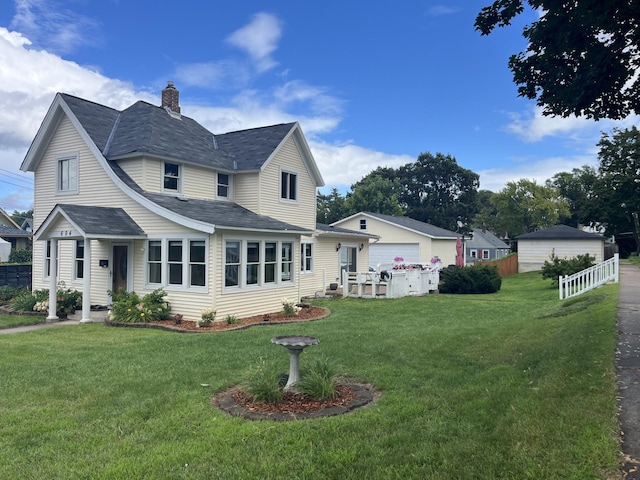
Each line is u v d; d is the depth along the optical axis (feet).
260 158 58.13
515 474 11.75
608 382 17.46
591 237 110.11
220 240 43.29
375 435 15.34
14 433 16.30
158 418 17.48
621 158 125.49
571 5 20.42
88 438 15.78
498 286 75.56
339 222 118.62
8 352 29.66
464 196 211.20
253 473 13.08
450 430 15.29
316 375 20.02
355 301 61.16
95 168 50.75
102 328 40.42
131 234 45.47
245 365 25.43
